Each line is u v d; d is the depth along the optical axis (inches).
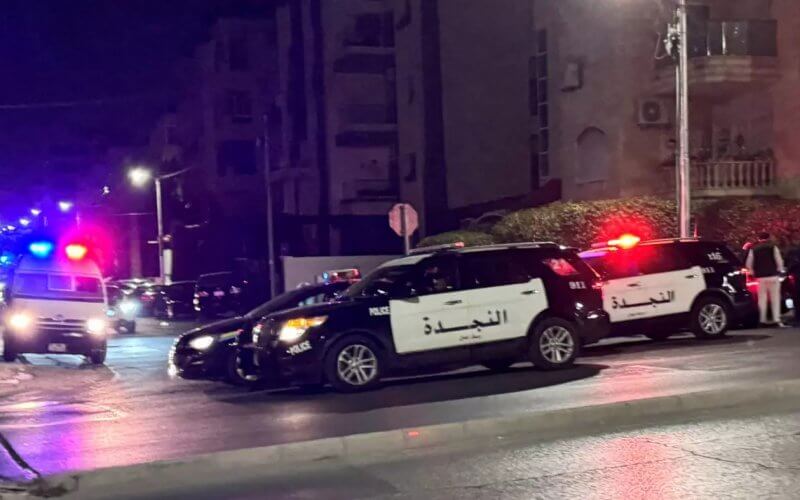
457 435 322.7
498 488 255.0
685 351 526.6
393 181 1702.8
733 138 1011.9
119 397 491.8
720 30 955.3
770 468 262.5
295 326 442.3
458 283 461.1
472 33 1464.1
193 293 1577.3
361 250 1681.8
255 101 2166.6
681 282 573.0
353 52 1699.1
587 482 256.5
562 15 1095.6
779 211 833.5
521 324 465.1
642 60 1004.6
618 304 560.7
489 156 1437.0
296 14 1834.4
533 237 890.7
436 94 1505.9
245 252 1952.5
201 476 285.1
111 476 275.1
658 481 254.4
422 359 451.2
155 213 2201.0
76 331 717.3
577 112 1069.1
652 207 882.8
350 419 361.4
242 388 508.4
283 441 317.7
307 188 1786.4
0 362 726.5
